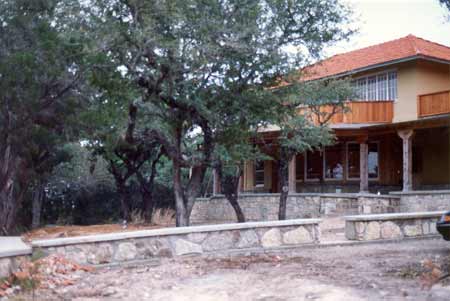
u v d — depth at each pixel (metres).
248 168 26.30
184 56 10.39
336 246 9.34
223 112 11.55
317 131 14.66
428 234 10.59
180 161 11.96
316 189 24.02
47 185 23.92
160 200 25.00
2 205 13.29
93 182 25.73
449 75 21.22
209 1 10.44
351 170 23.20
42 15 11.71
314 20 11.90
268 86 11.92
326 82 16.44
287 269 7.02
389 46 23.31
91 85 11.73
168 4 10.05
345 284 5.94
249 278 6.45
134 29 10.11
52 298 5.64
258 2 10.95
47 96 12.12
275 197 19.28
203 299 5.47
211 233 8.59
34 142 12.98
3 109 11.62
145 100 11.27
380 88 21.86
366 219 9.84
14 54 11.00
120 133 14.12
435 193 15.56
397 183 22.12
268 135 17.20
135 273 6.99
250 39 10.99
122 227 14.88
